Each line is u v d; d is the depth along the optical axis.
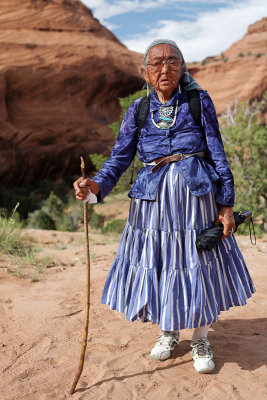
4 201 26.16
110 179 2.62
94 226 20.25
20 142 32.12
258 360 2.75
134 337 3.21
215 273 2.49
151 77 2.48
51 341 3.14
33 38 35.31
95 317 3.63
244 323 3.48
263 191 13.96
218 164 2.45
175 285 2.39
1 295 4.17
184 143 2.45
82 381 2.57
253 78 47.94
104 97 36.84
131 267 2.52
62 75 34.38
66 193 31.39
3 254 6.16
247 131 14.41
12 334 3.30
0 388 2.51
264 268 5.05
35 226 19.22
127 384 2.49
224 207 2.49
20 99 33.31
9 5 36.81
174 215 2.43
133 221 2.56
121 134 2.68
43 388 2.50
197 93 2.47
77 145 34.41
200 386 2.45
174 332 2.84
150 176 2.50
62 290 4.39
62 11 38.28
